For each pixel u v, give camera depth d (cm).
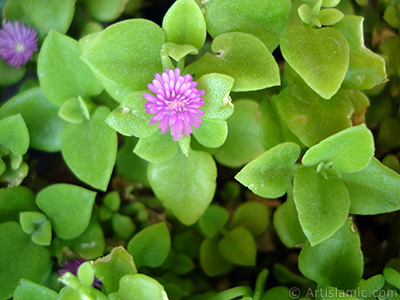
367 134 8
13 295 9
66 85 10
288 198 10
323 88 9
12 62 12
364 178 9
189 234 12
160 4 13
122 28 9
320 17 10
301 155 11
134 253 10
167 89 8
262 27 10
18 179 11
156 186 10
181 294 10
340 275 9
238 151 11
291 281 11
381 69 9
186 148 9
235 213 12
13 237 10
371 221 12
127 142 12
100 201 12
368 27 12
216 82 8
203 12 9
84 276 8
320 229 8
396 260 10
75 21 12
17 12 12
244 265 11
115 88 10
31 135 11
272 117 10
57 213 10
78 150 10
